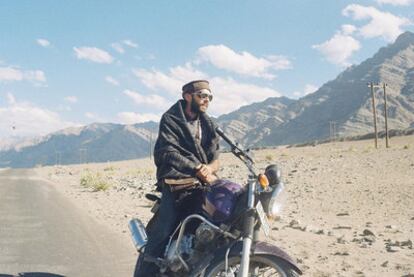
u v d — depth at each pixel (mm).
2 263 7750
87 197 19484
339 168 25375
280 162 33094
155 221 5438
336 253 8320
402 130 155000
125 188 22406
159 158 5098
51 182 31375
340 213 13375
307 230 10664
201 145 5211
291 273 4473
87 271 7305
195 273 4598
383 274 7023
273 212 4484
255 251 4461
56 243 9367
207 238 4680
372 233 10188
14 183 29125
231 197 4652
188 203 5059
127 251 8656
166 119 5148
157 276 5176
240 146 4816
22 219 12695
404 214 13133
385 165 25562
